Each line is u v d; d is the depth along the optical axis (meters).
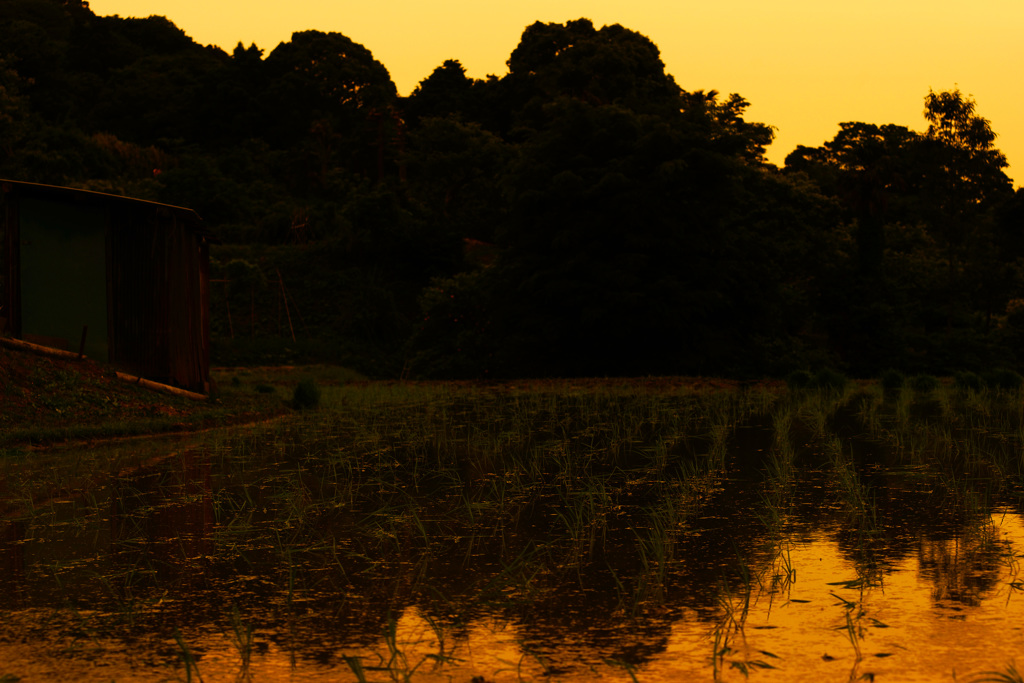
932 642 4.29
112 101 107.56
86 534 6.85
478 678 3.93
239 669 4.06
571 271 31.41
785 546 6.23
